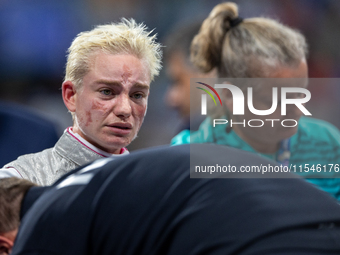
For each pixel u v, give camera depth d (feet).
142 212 10.97
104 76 15.24
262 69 18.95
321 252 10.17
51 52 63.21
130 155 12.50
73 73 15.79
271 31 19.29
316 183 21.79
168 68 28.02
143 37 16.37
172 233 10.76
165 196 11.13
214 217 10.66
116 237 10.94
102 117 15.37
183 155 12.23
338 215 11.35
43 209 11.75
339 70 66.95
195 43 21.76
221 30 20.21
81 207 11.37
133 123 15.76
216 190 11.17
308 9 67.82
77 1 65.16
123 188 11.39
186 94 27.73
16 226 12.69
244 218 10.57
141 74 15.70
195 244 10.41
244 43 19.24
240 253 10.05
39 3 63.77
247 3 64.80
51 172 16.25
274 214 10.70
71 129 16.98
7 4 63.05
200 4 66.74
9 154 25.12
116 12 66.18
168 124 60.70
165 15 66.80
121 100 15.38
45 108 61.31
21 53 62.59
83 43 15.72
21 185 13.32
